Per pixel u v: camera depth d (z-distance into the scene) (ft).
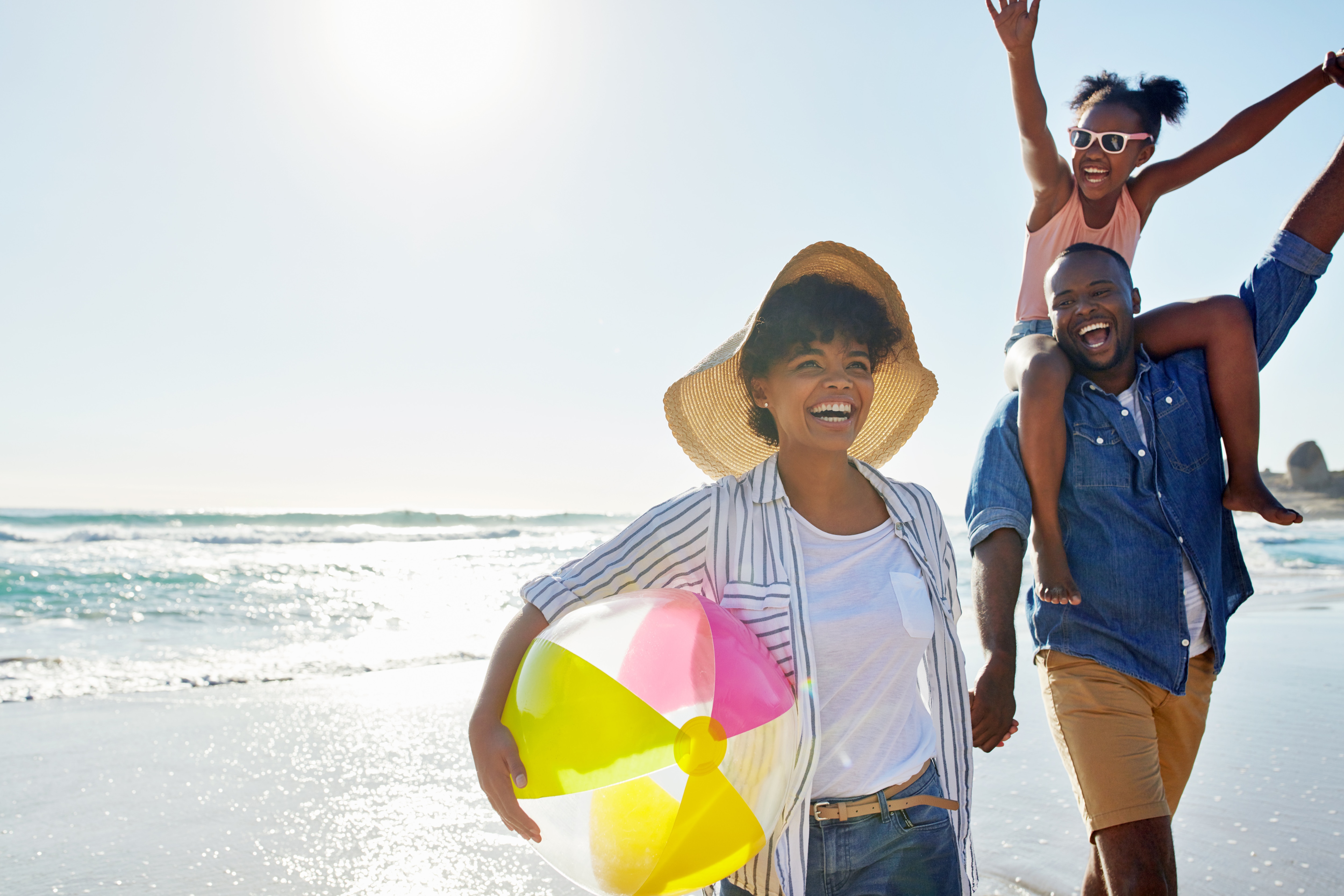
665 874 5.76
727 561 7.02
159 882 12.08
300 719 21.36
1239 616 35.19
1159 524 8.63
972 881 7.27
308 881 12.14
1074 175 12.21
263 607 47.60
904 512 7.39
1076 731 8.50
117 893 11.72
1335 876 11.77
